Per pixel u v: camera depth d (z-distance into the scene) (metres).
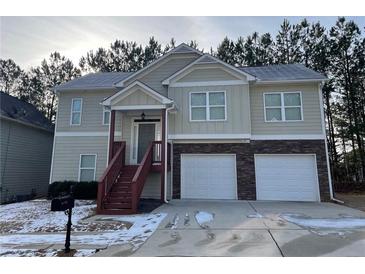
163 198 10.52
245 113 11.72
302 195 11.35
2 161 14.16
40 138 17.39
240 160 11.87
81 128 13.61
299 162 11.66
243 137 11.56
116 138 13.02
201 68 12.41
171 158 12.11
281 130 11.91
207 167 12.02
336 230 5.81
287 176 11.59
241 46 24.34
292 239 5.12
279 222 6.71
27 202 11.64
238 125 11.69
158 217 7.51
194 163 12.09
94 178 13.05
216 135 11.75
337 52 20.62
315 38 22.17
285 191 11.46
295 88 12.16
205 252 4.42
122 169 10.91
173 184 11.94
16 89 29.27
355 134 20.62
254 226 6.28
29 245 5.05
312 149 11.59
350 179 21.12
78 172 13.19
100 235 5.73
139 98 10.85
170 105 10.86
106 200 8.87
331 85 20.77
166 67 13.57
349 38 20.47
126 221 7.14
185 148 12.15
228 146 12.01
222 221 6.90
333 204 10.33
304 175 11.52
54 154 13.48
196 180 11.95
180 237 5.39
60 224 6.95
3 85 29.23
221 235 5.50
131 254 4.39
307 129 11.77
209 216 7.57
